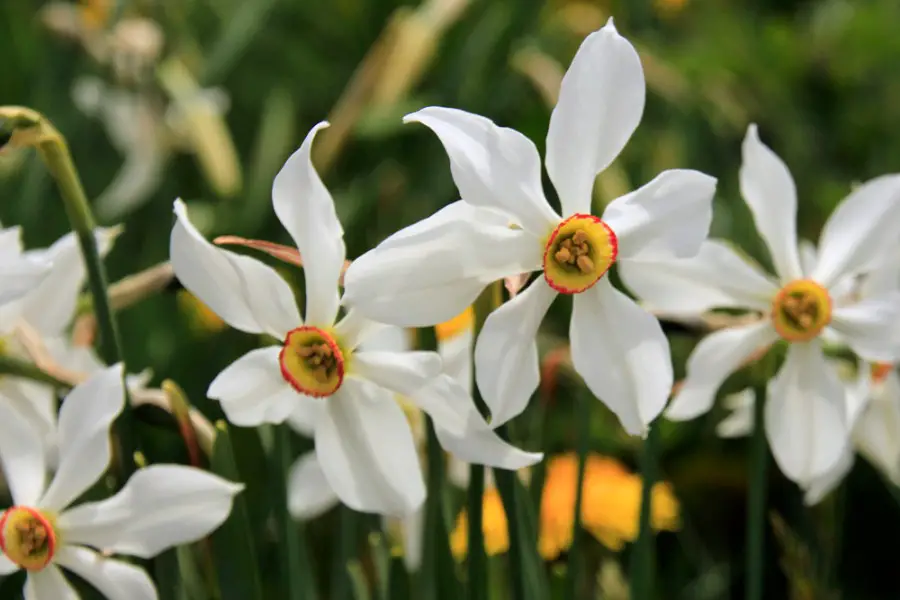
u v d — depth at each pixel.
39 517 0.51
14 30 1.07
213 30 1.12
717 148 1.16
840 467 0.58
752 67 1.14
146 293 0.54
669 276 0.54
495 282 0.51
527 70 0.95
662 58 1.14
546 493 0.66
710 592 0.83
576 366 0.51
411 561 0.59
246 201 0.95
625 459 0.89
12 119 0.51
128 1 0.94
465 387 0.52
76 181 0.52
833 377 0.54
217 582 0.54
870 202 0.54
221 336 0.77
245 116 1.11
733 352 0.54
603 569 0.68
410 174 0.97
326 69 1.08
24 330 0.54
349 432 0.51
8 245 0.52
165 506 0.51
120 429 0.52
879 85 1.14
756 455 0.55
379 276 0.50
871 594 0.93
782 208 0.54
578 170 0.51
